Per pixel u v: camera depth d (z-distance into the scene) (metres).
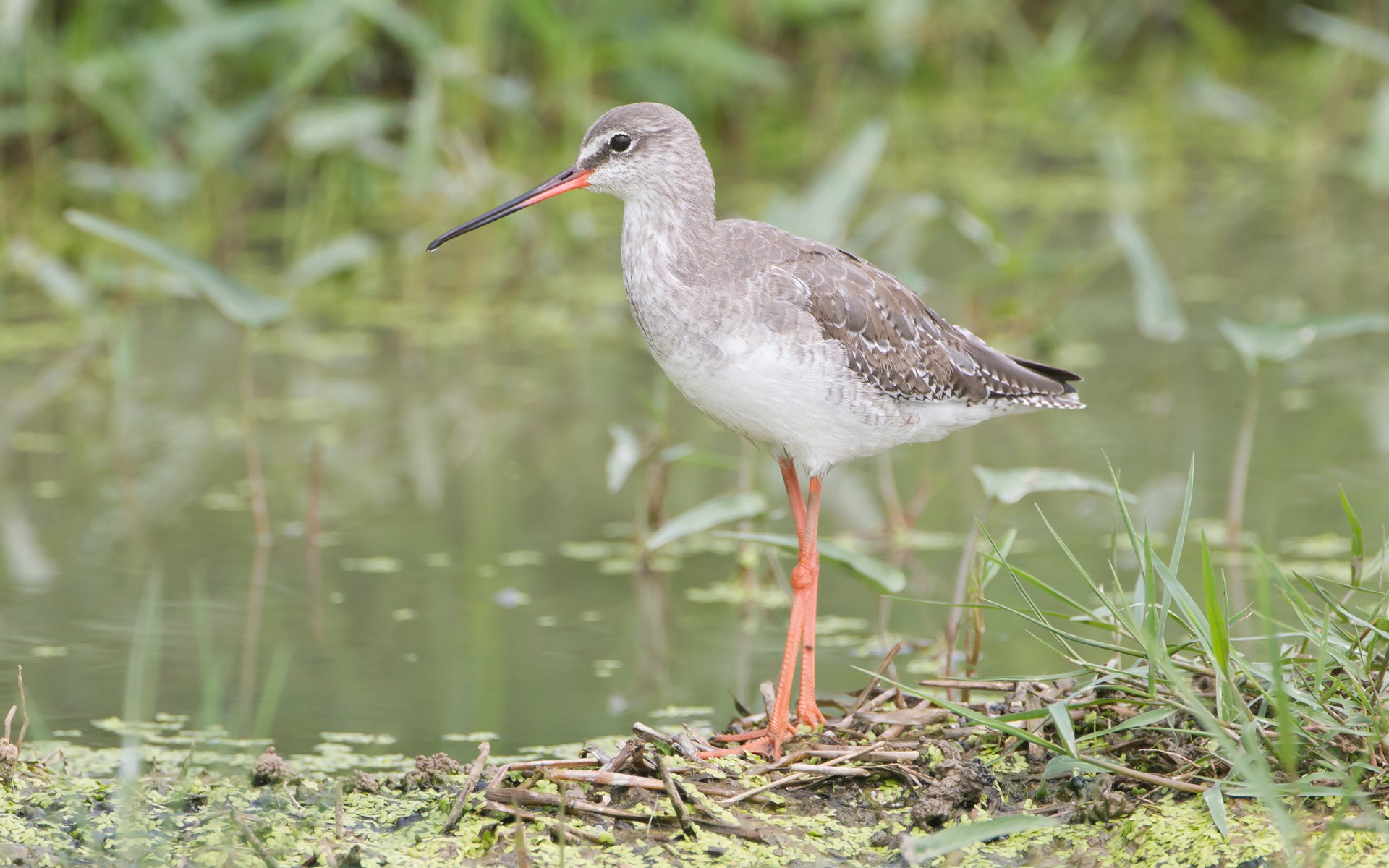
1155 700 7.85
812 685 9.25
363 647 10.60
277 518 13.02
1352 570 8.85
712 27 21.97
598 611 11.34
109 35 20.08
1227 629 7.43
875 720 8.59
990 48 27.23
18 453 14.41
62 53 19.36
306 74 18.77
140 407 15.65
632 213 9.62
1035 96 23.69
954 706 7.93
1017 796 7.97
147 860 7.58
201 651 10.45
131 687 8.23
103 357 17.05
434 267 19.77
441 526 12.92
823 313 9.25
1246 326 12.29
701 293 9.15
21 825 7.89
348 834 7.84
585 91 21.08
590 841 7.71
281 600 11.38
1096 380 15.83
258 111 19.14
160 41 18.16
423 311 18.72
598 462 14.41
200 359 17.06
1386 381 15.66
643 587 11.84
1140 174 22.92
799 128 23.67
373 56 21.36
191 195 19.55
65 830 7.88
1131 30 26.66
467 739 9.25
